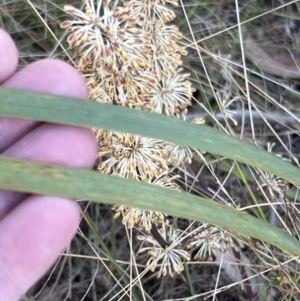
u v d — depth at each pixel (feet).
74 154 0.50
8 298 0.48
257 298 0.74
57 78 0.52
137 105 0.53
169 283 0.77
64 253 0.71
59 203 0.48
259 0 0.85
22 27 0.80
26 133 0.54
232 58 0.83
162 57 0.54
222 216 0.42
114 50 0.48
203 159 0.66
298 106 0.82
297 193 0.70
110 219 0.80
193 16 0.83
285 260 0.71
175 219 0.71
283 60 0.83
